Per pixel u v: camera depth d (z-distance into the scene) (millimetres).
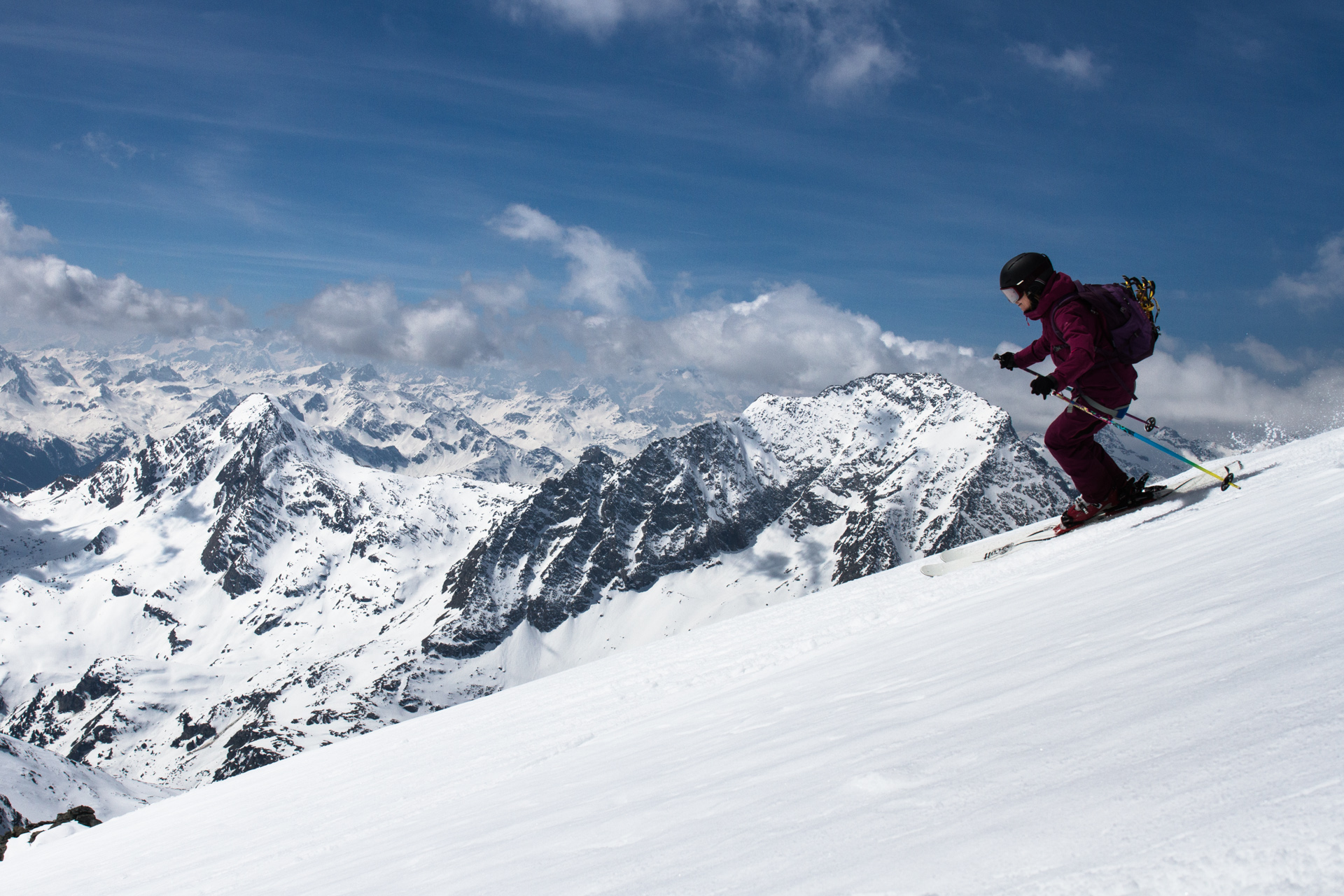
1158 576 4777
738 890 2088
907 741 3070
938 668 4535
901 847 1960
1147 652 3027
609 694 10188
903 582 10945
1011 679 3492
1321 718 1683
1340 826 1169
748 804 3000
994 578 8344
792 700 5461
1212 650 2668
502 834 4188
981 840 1813
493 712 12344
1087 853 1516
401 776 8945
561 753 7230
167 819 12977
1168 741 1985
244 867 6496
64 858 12562
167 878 7266
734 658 9516
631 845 3021
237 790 13719
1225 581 3756
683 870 2447
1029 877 1522
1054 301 7922
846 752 3254
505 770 7168
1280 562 3646
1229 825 1359
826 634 8797
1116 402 8125
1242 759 1648
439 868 3852
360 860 5004
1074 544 8312
